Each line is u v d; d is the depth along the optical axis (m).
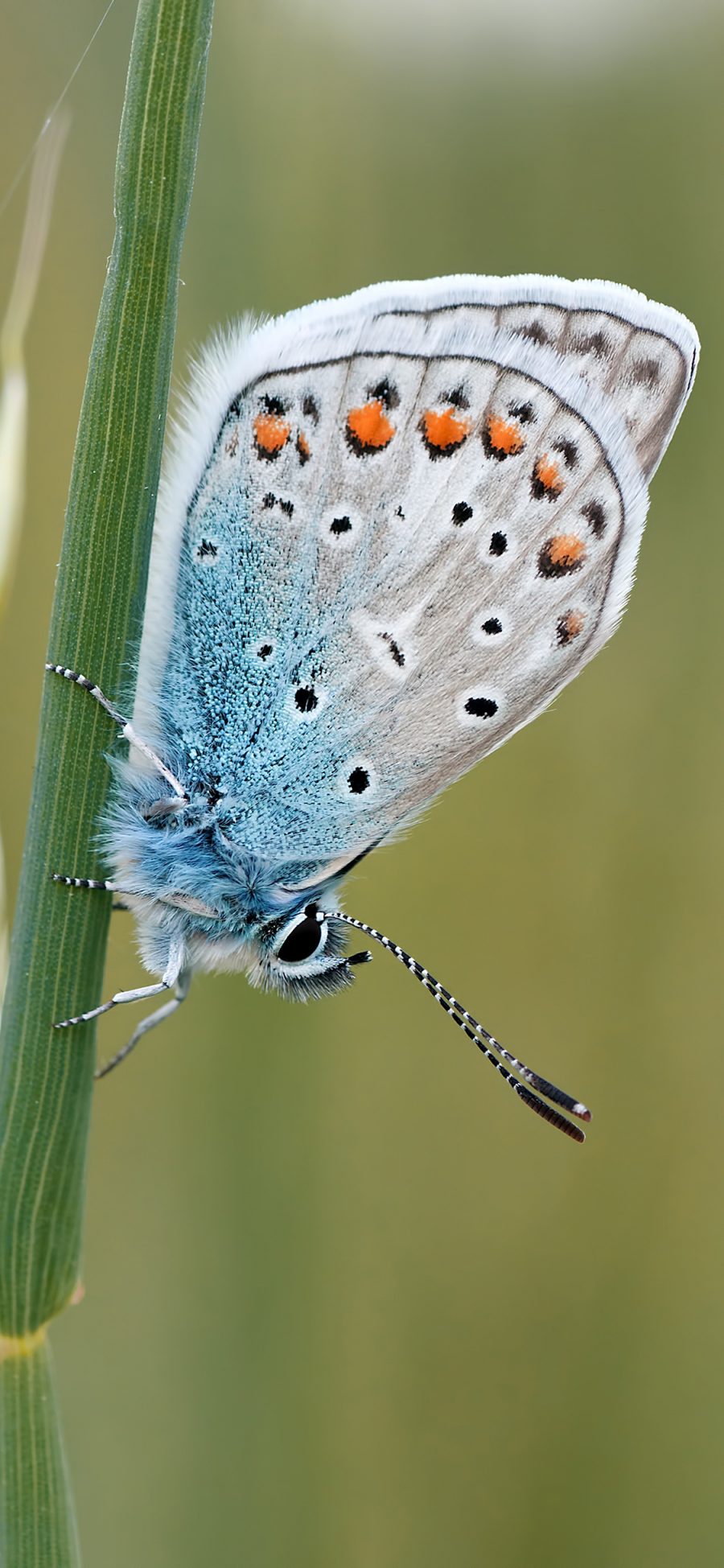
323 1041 0.16
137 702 0.14
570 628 0.14
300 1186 0.15
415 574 0.14
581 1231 0.16
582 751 0.16
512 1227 0.16
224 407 0.14
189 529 0.14
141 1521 0.15
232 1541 0.15
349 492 0.14
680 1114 0.16
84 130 0.15
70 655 0.13
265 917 0.14
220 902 0.14
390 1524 0.15
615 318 0.14
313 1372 0.15
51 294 0.15
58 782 0.13
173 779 0.14
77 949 0.13
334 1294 0.15
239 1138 0.15
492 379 0.14
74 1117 0.13
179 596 0.14
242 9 0.15
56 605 0.13
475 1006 0.16
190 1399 0.15
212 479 0.14
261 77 0.15
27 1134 0.13
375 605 0.14
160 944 0.14
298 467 0.14
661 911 0.16
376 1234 0.16
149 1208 0.15
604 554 0.14
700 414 0.16
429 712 0.14
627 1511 0.15
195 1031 0.15
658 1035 0.16
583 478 0.14
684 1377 0.16
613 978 0.16
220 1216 0.15
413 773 0.14
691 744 0.16
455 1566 0.15
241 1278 0.15
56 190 0.15
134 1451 0.15
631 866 0.16
